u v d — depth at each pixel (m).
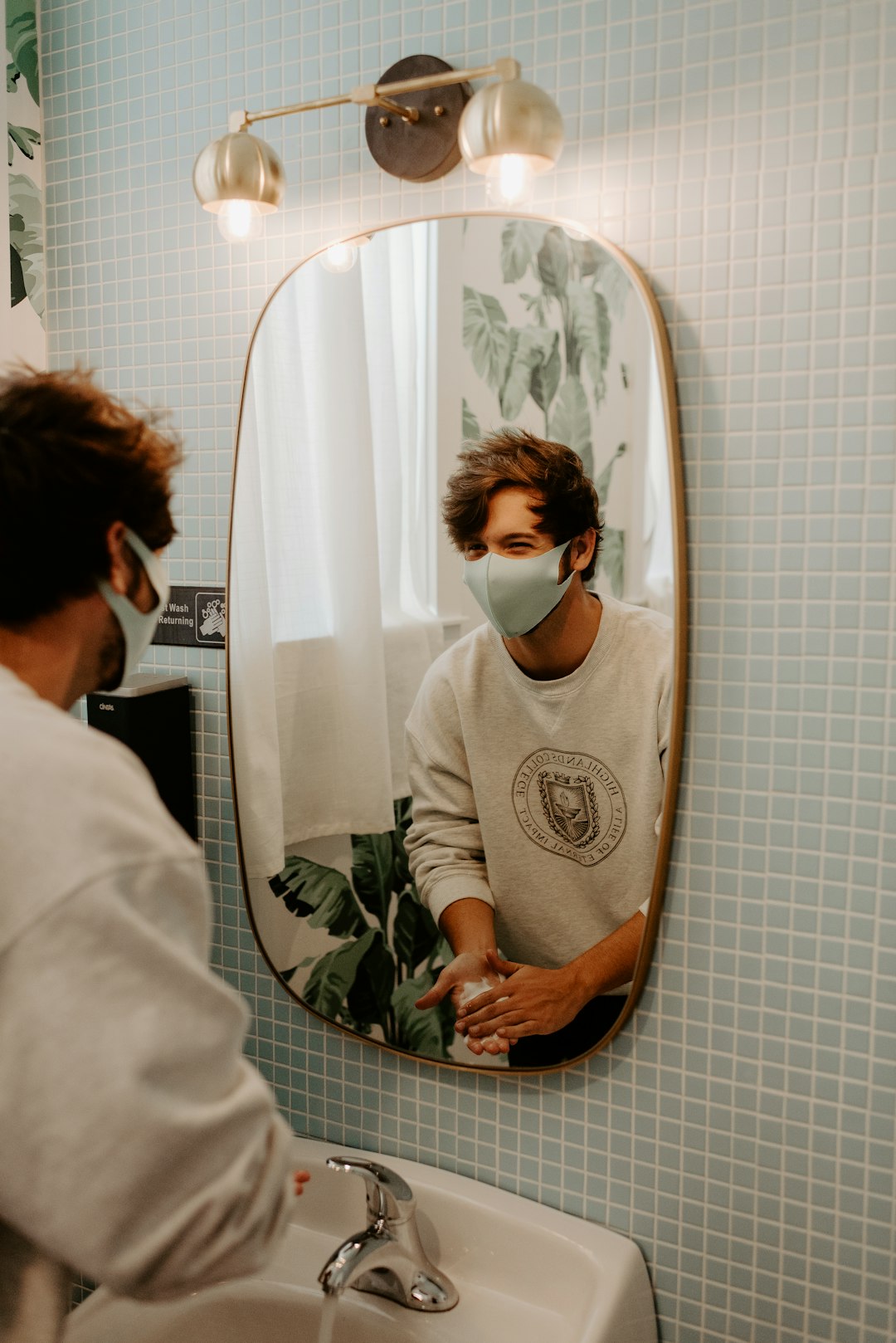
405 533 1.14
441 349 1.10
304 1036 1.29
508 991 1.13
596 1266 1.06
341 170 1.17
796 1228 1.04
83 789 0.60
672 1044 1.08
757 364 0.98
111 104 1.32
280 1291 1.11
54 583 0.66
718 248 0.99
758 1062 1.04
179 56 1.26
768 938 1.03
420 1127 1.23
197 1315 1.10
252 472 1.22
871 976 0.99
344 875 1.21
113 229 1.34
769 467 0.98
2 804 0.58
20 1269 0.65
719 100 0.98
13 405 0.67
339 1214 1.23
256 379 1.21
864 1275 1.02
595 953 1.08
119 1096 0.56
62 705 0.71
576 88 1.04
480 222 1.06
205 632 1.32
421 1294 1.08
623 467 1.02
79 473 0.65
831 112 0.93
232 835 1.33
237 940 1.34
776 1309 1.06
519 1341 1.05
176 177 1.28
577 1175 1.14
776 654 1.00
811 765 0.99
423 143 1.09
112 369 1.36
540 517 1.06
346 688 1.19
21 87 1.34
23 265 1.36
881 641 0.96
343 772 1.20
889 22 0.91
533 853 1.11
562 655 1.06
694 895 1.05
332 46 1.16
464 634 1.11
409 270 1.11
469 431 1.09
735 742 1.02
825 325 0.95
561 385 1.04
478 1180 1.20
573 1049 1.10
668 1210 1.10
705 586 1.02
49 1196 0.56
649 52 1.00
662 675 1.02
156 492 0.71
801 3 0.94
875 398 0.94
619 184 1.03
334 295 1.15
